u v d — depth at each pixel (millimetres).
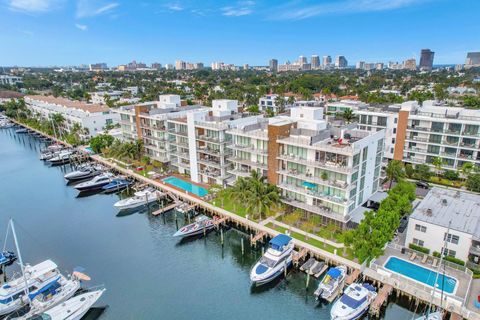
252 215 63875
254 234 61750
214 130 76812
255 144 68875
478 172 72812
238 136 71938
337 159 55469
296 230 58531
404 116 83500
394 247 52125
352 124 74375
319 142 59031
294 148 60656
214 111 86062
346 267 48000
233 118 83812
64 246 60656
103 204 80375
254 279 47219
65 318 41188
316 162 57094
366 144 57031
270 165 64000
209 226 64312
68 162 116188
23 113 179125
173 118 88750
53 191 89375
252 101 199000
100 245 60844
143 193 78062
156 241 62281
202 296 46750
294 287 48250
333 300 44406
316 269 48719
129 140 107312
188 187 81438
